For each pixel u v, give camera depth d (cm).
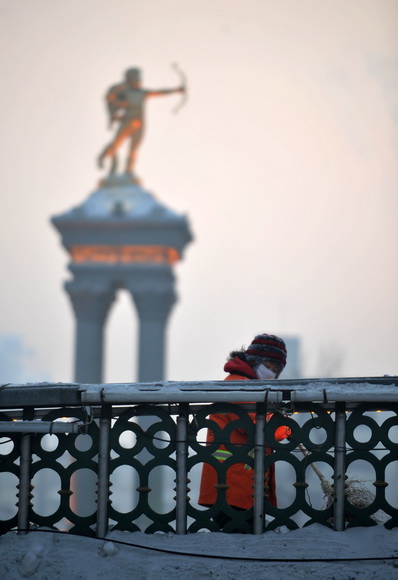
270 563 900
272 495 1048
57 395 945
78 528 969
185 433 954
